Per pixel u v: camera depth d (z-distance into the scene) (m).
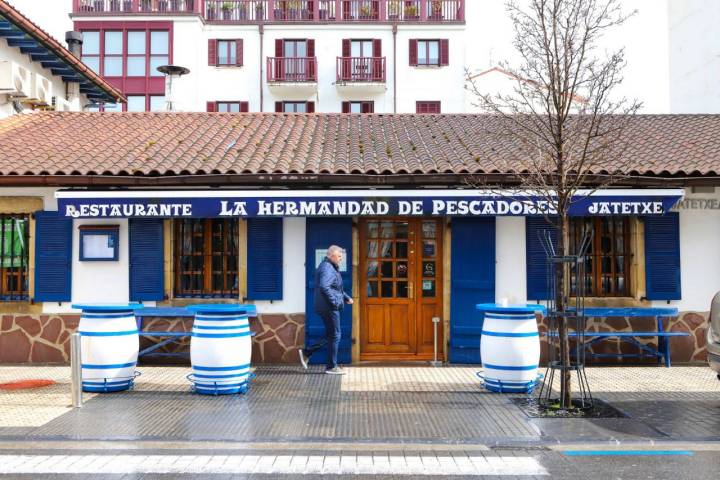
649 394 8.34
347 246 10.54
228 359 8.25
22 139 11.87
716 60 17.20
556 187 7.74
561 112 7.67
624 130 12.81
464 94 33.94
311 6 34.66
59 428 6.78
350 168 10.33
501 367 8.38
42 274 10.54
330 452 6.14
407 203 9.83
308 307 10.47
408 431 6.74
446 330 10.59
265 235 10.60
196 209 9.90
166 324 10.57
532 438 6.53
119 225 10.64
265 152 11.38
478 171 10.03
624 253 10.84
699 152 11.22
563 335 7.67
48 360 10.49
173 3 33.78
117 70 33.66
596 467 5.70
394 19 34.22
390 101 34.19
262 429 6.79
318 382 9.06
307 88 34.03
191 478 5.42
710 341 8.11
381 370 9.97
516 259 10.61
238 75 34.28
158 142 11.93
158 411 7.48
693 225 10.65
